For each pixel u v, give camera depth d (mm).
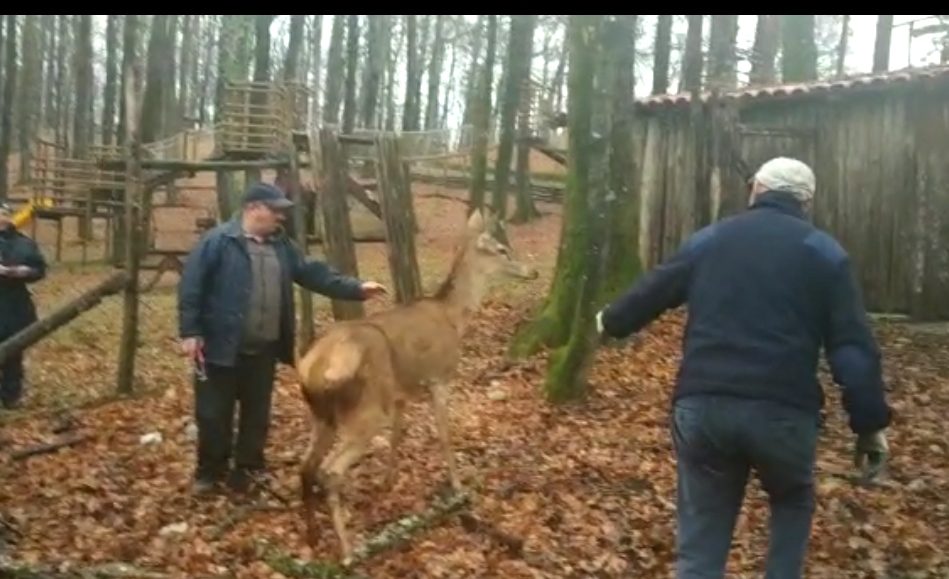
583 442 8312
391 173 12758
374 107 37969
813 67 20516
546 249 22578
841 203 14195
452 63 55688
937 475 7570
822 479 7402
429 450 8102
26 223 22094
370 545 6172
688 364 4480
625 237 11859
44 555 6145
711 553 4477
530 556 6133
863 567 6016
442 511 6711
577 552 6207
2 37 31641
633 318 4695
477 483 7301
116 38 38812
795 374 4336
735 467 4480
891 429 8711
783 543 4473
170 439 8578
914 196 13711
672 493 7180
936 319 13555
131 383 10508
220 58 36906
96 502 7043
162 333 14008
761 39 22938
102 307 15914
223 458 7250
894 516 6746
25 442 8617
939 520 6738
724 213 13336
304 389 6301
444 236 25312
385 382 6383
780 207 4586
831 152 14258
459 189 32125
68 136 42781
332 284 7492
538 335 11070
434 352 6895
